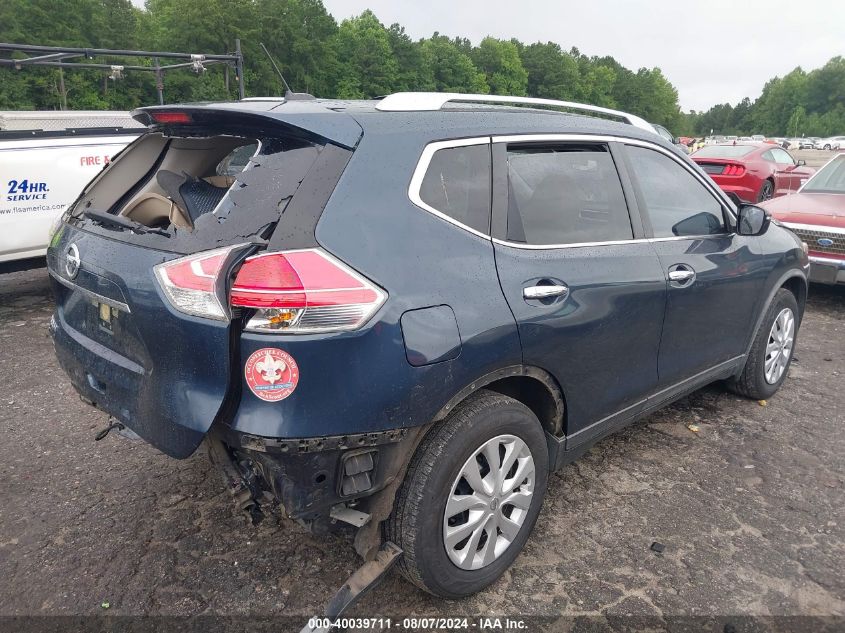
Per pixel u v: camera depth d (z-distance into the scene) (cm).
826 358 554
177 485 340
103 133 780
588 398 292
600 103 12738
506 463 256
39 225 729
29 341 584
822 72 14650
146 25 7056
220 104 249
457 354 225
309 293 198
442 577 243
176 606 256
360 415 208
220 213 218
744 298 389
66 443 385
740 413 439
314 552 290
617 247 301
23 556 283
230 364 203
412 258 221
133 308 225
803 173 1517
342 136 221
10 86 5312
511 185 265
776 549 297
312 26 7075
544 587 271
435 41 9631
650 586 272
